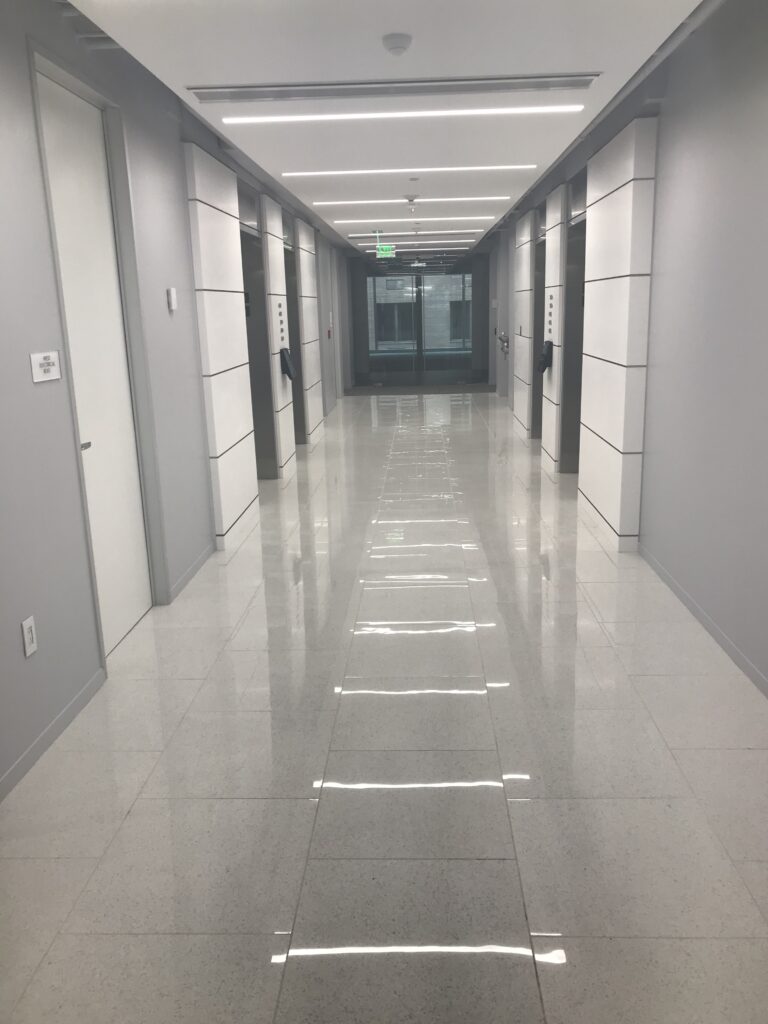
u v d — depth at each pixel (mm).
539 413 10398
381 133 5258
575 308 8016
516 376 11977
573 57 3781
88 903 2484
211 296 5895
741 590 3904
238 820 2875
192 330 5613
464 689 3807
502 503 7316
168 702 3773
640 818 2818
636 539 5824
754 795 2934
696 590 4566
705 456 4375
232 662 4188
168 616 4848
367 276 20750
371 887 2516
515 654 4168
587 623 4547
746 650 3863
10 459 3105
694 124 4445
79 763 3273
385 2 3092
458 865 2605
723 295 4074
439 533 6410
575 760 3188
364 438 11320
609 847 2672
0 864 2678
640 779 3049
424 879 2545
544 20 3314
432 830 2787
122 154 4371
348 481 8461
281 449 8438
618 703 3633
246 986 2160
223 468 6129
